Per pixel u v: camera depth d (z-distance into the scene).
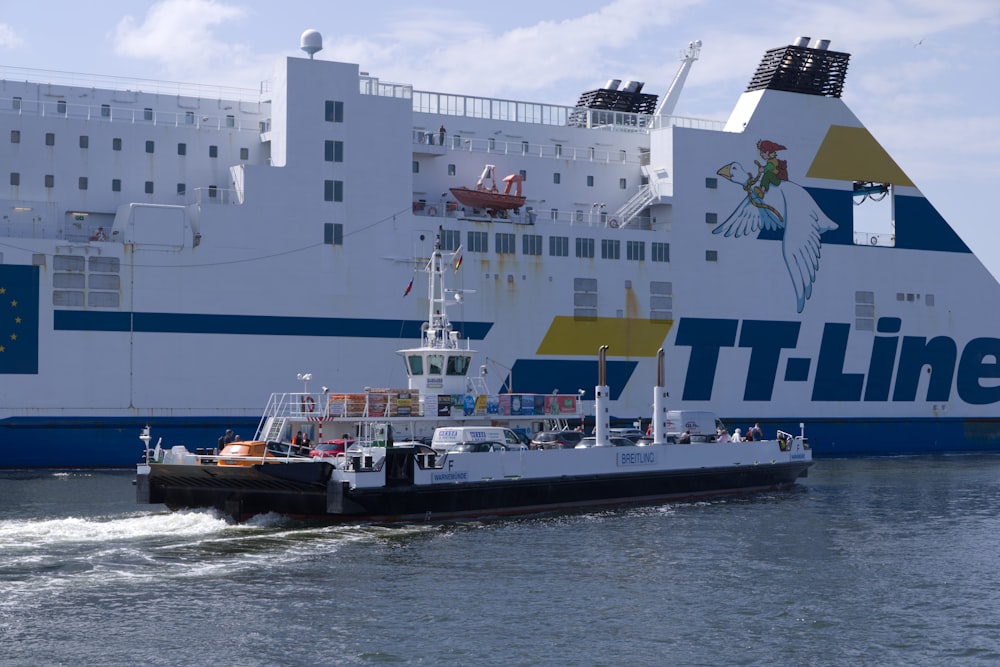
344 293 114.88
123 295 106.50
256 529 73.31
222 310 109.88
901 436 144.88
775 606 56.75
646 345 129.50
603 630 52.44
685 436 96.88
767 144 137.00
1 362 102.75
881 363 143.75
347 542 69.69
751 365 135.62
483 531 74.50
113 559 63.81
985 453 146.62
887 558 67.94
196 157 116.50
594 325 126.81
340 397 84.00
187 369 108.69
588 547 69.81
